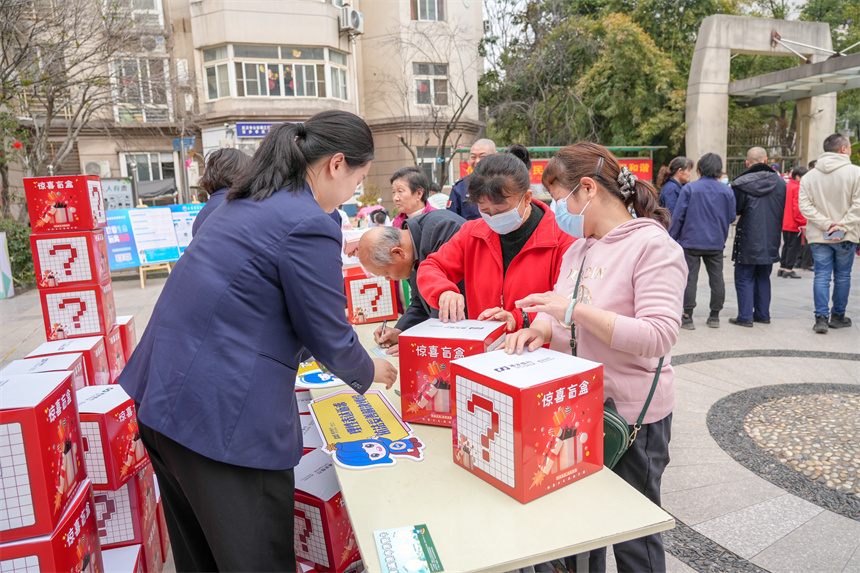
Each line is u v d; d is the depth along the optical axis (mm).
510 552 989
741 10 19703
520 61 16344
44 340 5141
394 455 1360
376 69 17594
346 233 3033
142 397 1257
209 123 15555
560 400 1154
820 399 3264
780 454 2672
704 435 2916
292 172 1285
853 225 4387
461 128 17781
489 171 1623
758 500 2307
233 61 15227
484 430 1201
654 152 17438
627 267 1350
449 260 1940
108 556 1833
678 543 2041
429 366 1500
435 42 17109
